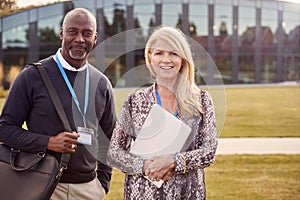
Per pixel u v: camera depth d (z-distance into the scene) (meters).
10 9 14.34
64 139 2.60
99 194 2.94
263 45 23.72
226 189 6.12
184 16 20.14
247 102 16.50
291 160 7.76
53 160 2.63
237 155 8.05
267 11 23.58
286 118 13.25
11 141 2.68
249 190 6.08
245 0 23.12
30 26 17.94
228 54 23.19
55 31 18.06
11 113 2.71
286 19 23.84
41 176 2.60
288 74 24.17
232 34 23.11
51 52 18.05
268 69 24.14
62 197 2.78
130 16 17.22
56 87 2.72
